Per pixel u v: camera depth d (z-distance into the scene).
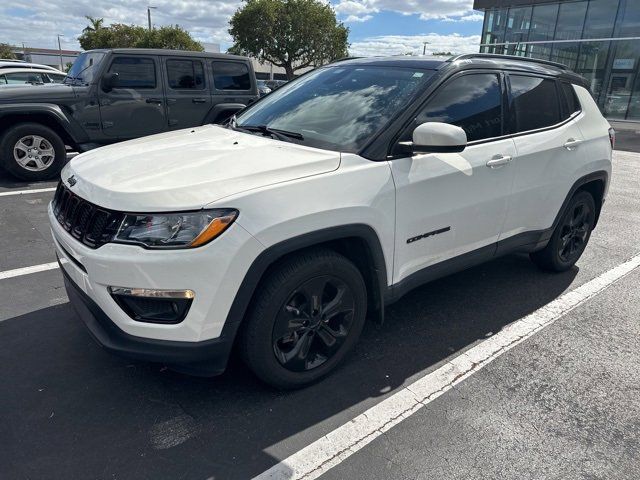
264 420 2.43
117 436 2.29
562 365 2.97
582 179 3.99
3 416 2.39
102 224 2.19
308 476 2.11
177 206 2.11
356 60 3.68
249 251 2.17
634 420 2.51
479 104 3.21
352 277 2.63
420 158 2.80
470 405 2.58
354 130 2.81
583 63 20.50
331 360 2.74
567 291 4.00
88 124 7.37
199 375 2.34
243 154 2.58
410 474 2.13
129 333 2.21
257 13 40.22
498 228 3.42
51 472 2.08
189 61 8.16
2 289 3.72
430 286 4.03
